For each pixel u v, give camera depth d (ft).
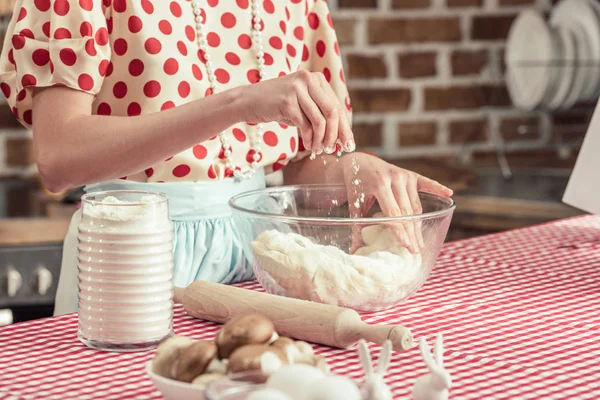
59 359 3.24
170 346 2.81
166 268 3.39
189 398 2.64
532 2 10.53
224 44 5.01
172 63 4.72
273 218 3.77
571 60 9.36
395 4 10.27
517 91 9.62
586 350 3.35
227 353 2.72
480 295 4.16
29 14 4.37
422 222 3.76
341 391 2.30
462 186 9.20
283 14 5.24
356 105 10.32
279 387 2.36
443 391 2.71
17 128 9.37
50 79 4.33
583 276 4.54
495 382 2.99
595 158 5.24
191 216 4.72
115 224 3.31
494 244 5.30
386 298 3.74
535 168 10.16
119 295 3.30
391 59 10.33
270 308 3.47
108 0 4.58
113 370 3.12
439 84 10.47
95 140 4.17
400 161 10.34
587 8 9.28
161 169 4.72
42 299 7.84
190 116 4.02
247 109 3.88
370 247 3.77
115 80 4.67
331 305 3.40
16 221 7.74
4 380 3.01
